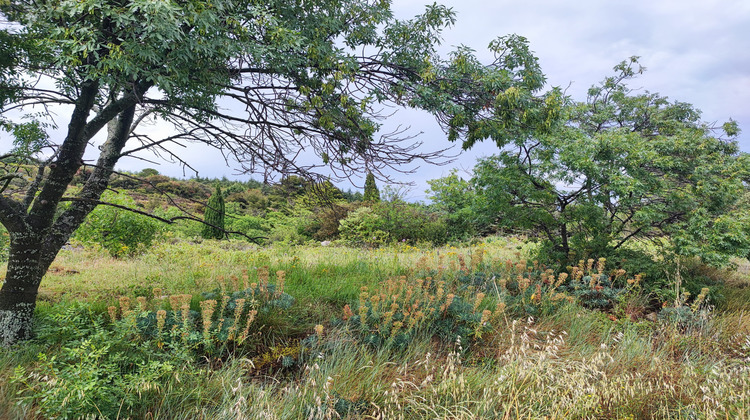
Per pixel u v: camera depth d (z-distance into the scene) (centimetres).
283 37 332
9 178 409
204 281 617
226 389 318
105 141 468
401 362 389
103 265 841
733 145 1024
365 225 1571
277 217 1988
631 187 640
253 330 418
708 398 326
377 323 438
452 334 434
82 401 249
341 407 305
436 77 447
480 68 465
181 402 296
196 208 1961
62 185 407
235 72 389
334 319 446
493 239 1483
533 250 821
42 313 452
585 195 725
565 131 737
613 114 1184
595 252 737
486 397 321
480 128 479
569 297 568
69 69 326
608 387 344
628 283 640
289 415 294
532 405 318
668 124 1087
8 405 270
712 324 540
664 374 386
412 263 772
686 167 770
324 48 381
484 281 623
